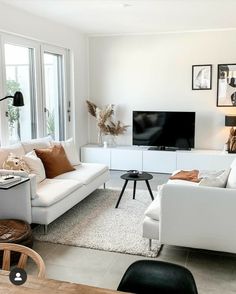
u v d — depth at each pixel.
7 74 4.53
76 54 6.24
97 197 4.72
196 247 2.83
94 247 3.15
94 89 6.82
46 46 5.37
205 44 6.05
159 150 6.16
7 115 4.47
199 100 6.22
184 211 2.79
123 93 6.64
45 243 3.26
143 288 1.59
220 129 6.17
